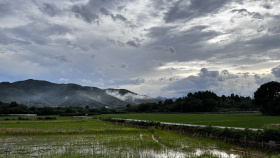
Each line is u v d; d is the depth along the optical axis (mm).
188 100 147750
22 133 44562
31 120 96250
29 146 31703
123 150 28578
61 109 175875
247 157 24594
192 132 41875
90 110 172000
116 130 50094
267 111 98438
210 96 172625
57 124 72562
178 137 39500
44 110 158875
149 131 51250
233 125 47250
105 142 34281
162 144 33188
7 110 148125
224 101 170750
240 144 30828
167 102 189875
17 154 26516
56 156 25250
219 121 60750
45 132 45562
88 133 47219
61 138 39500
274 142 26703
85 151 28109
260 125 46750
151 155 25953
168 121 64625
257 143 28656
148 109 177750
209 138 36594
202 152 27453
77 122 85438
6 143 34281
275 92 95938
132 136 42375
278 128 29109
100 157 24875
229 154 26531
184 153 27047
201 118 77562
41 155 25703
